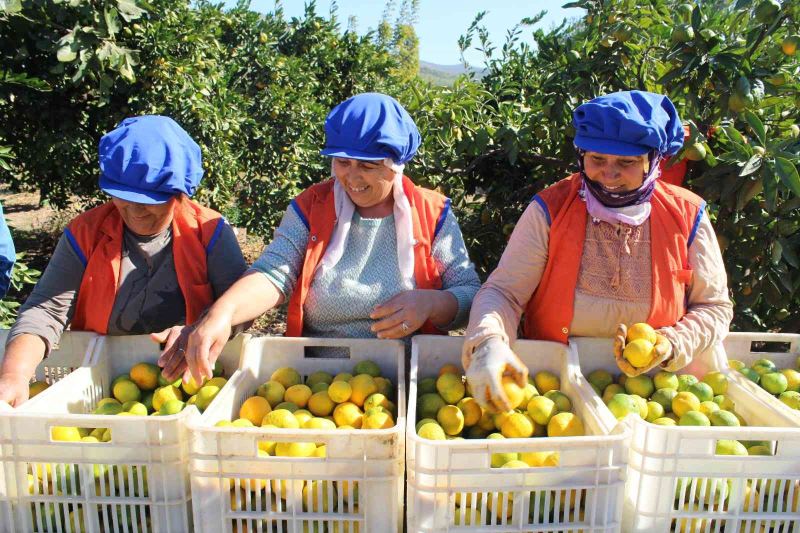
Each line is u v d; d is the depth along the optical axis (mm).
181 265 2555
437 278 2645
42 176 8000
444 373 2305
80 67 5270
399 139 2316
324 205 2584
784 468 1755
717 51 3326
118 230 2539
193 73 6695
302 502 1784
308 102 8312
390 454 1733
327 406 2260
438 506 1709
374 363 2439
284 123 7977
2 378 2168
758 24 3373
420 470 1692
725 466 1760
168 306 2613
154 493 1797
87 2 5148
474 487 1699
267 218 7938
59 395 2172
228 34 8430
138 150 2285
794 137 3262
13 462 1806
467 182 4984
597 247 2326
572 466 1712
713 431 1735
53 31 5352
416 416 2266
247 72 8375
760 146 3168
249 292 2354
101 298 2518
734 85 3277
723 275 2352
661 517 1796
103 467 1814
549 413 2105
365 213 2602
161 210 2436
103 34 5254
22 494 1814
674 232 2281
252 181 7934
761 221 3416
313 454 1943
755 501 1826
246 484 1762
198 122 6660
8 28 5457
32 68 6012
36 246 9555
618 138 2068
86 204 9047
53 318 2453
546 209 2375
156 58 6246
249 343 2424
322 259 2564
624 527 1868
